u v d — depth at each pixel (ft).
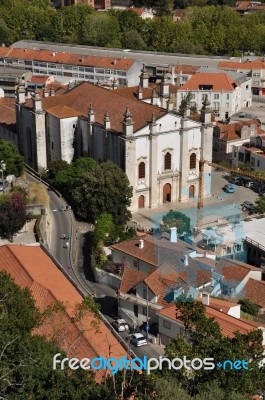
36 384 193.98
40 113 577.02
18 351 205.36
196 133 540.52
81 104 585.63
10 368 197.98
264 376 196.95
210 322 223.30
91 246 445.37
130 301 353.72
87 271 416.46
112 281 391.86
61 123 560.61
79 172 523.70
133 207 526.16
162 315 325.42
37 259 350.23
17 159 526.57
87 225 487.61
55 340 235.40
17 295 250.78
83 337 258.78
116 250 399.24
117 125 531.50
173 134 529.04
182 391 177.47
